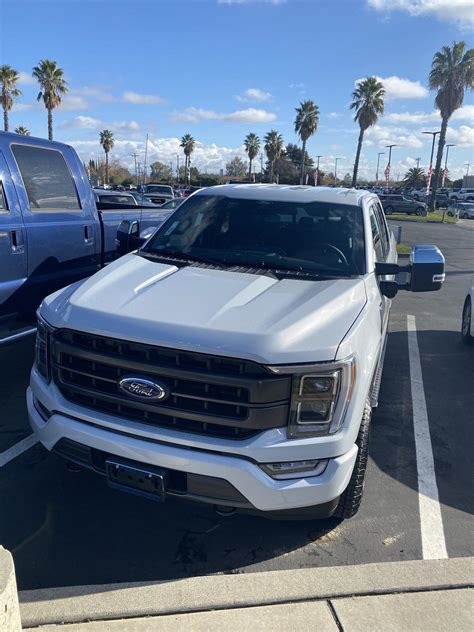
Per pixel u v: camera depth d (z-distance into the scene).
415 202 45.44
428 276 3.88
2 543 3.05
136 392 2.71
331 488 2.70
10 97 46.94
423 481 3.88
